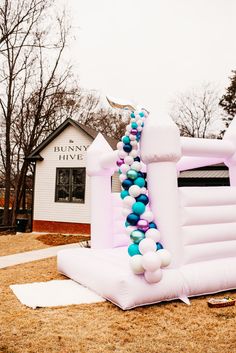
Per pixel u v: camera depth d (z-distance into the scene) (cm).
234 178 624
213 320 429
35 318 444
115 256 633
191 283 507
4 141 2317
